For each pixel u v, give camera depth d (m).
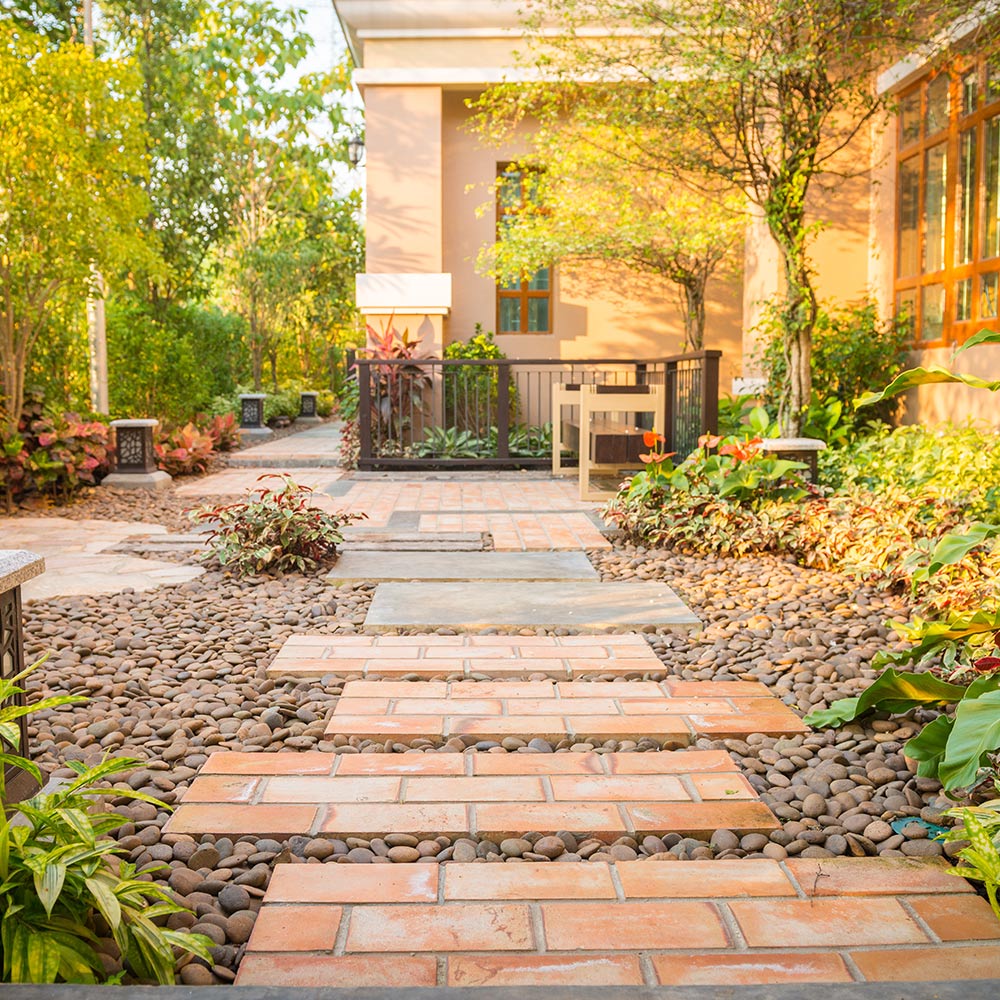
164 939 1.79
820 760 2.99
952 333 8.84
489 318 12.48
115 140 9.05
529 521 7.33
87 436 8.90
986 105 8.19
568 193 10.73
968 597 4.11
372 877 2.25
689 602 4.88
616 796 2.68
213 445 13.38
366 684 3.61
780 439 6.73
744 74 7.29
